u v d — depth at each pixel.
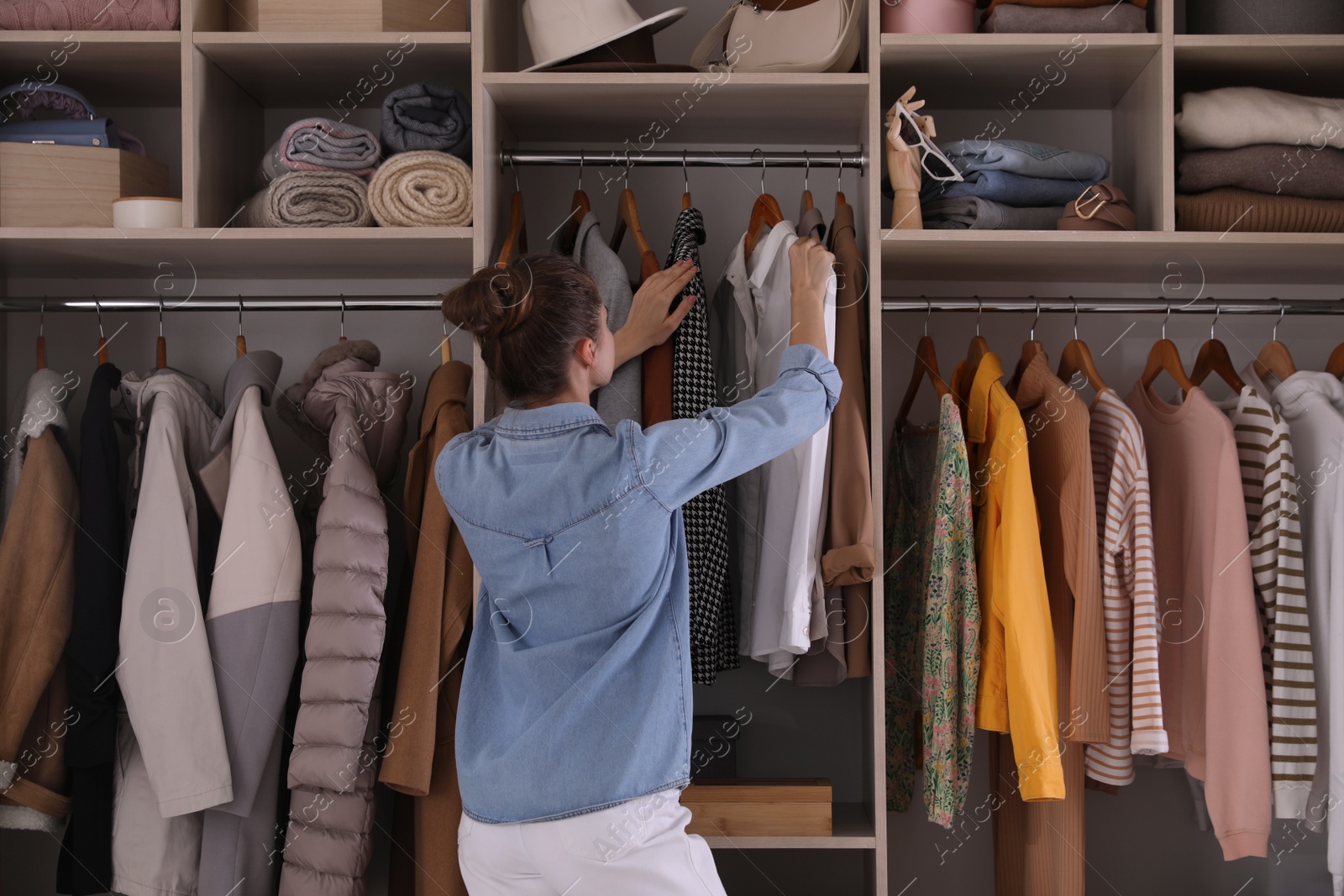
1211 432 1.63
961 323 2.05
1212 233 1.64
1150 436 1.82
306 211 1.72
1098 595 1.61
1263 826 1.55
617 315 1.63
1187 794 1.99
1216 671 1.58
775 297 1.68
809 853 1.97
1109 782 1.69
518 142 2.00
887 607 1.95
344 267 1.94
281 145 1.73
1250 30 1.74
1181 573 1.73
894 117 1.65
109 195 1.74
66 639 1.66
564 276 1.17
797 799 1.66
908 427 1.89
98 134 1.75
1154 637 1.60
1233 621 1.57
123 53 1.75
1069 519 1.65
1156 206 1.73
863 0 1.78
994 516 1.65
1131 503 1.65
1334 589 1.58
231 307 1.80
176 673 1.56
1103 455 1.77
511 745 1.12
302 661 1.82
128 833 1.62
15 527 1.65
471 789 1.15
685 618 1.18
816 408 1.22
